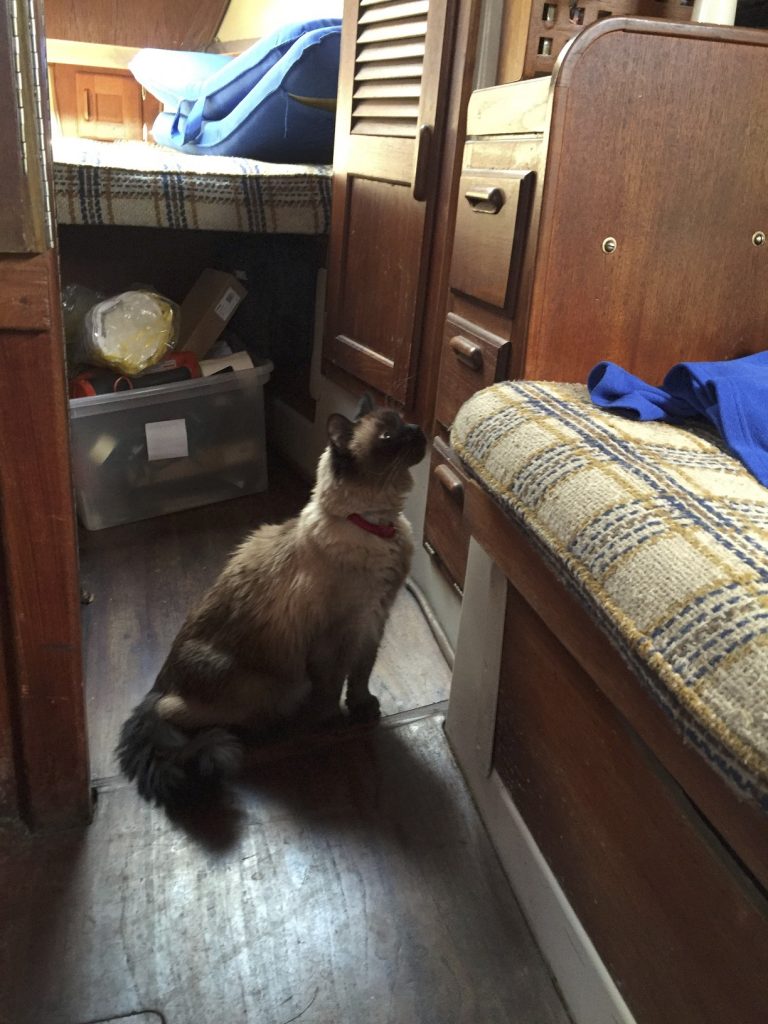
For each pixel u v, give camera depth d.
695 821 0.76
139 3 3.11
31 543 1.09
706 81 1.11
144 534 2.24
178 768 1.31
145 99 3.23
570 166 1.12
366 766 1.45
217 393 2.29
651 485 0.84
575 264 1.17
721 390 1.00
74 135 3.19
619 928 0.91
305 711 1.56
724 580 0.67
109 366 2.15
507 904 1.19
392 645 1.80
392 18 1.81
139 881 1.20
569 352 1.22
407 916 1.16
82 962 1.07
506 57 1.51
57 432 1.05
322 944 1.11
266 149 2.45
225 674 1.42
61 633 1.15
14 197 0.91
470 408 1.16
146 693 1.61
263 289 2.77
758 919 0.67
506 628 1.22
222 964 1.08
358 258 2.10
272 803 1.35
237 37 3.19
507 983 1.07
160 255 2.76
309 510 1.44
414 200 1.77
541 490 0.91
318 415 2.49
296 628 1.41
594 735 0.96
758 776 0.54
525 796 1.18
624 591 0.72
